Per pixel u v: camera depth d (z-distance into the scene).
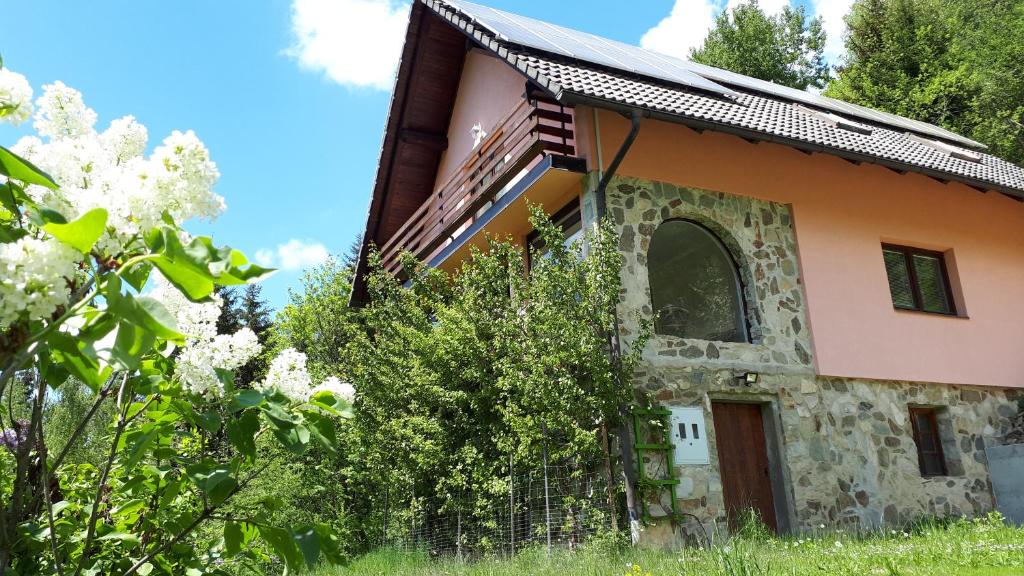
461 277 10.01
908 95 23.31
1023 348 11.56
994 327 11.40
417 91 13.38
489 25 9.49
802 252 9.95
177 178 1.71
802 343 9.57
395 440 10.14
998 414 11.00
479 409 9.05
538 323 8.05
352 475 11.14
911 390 10.29
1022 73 22.22
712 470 8.32
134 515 2.88
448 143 13.85
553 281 8.00
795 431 9.08
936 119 22.84
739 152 9.94
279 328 19.11
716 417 8.82
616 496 7.80
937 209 11.48
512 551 8.02
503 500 8.72
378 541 10.81
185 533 2.34
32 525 2.48
